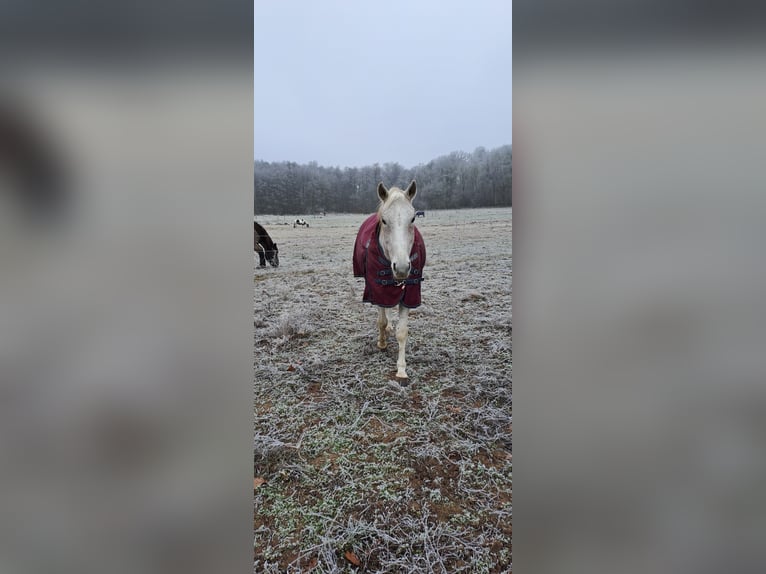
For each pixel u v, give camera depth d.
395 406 1.67
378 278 1.86
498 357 2.02
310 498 1.20
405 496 1.20
